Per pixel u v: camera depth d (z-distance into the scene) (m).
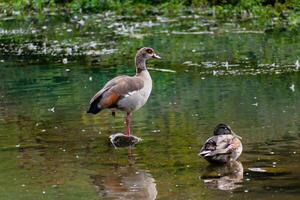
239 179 11.82
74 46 26.50
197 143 13.97
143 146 13.91
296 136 14.21
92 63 23.11
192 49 24.72
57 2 37.50
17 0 37.06
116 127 15.30
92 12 35.41
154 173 12.28
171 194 11.22
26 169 12.66
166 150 13.59
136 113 16.48
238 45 25.16
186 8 34.78
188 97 17.94
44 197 11.22
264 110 16.39
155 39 27.08
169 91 18.73
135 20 32.19
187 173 12.23
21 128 15.41
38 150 13.80
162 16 33.00
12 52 25.86
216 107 16.81
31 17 34.84
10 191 11.52
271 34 27.28
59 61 23.70
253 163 12.63
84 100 17.88
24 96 18.61
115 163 12.91
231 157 12.66
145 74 14.95
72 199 11.11
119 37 28.00
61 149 13.83
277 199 10.84
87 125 15.52
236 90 18.58
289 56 22.97
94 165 12.81
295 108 16.48
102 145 14.05
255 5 33.06
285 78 19.91
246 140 14.03
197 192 11.26
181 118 15.88
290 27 28.72
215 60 22.73
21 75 21.55
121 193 11.34
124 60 23.38
